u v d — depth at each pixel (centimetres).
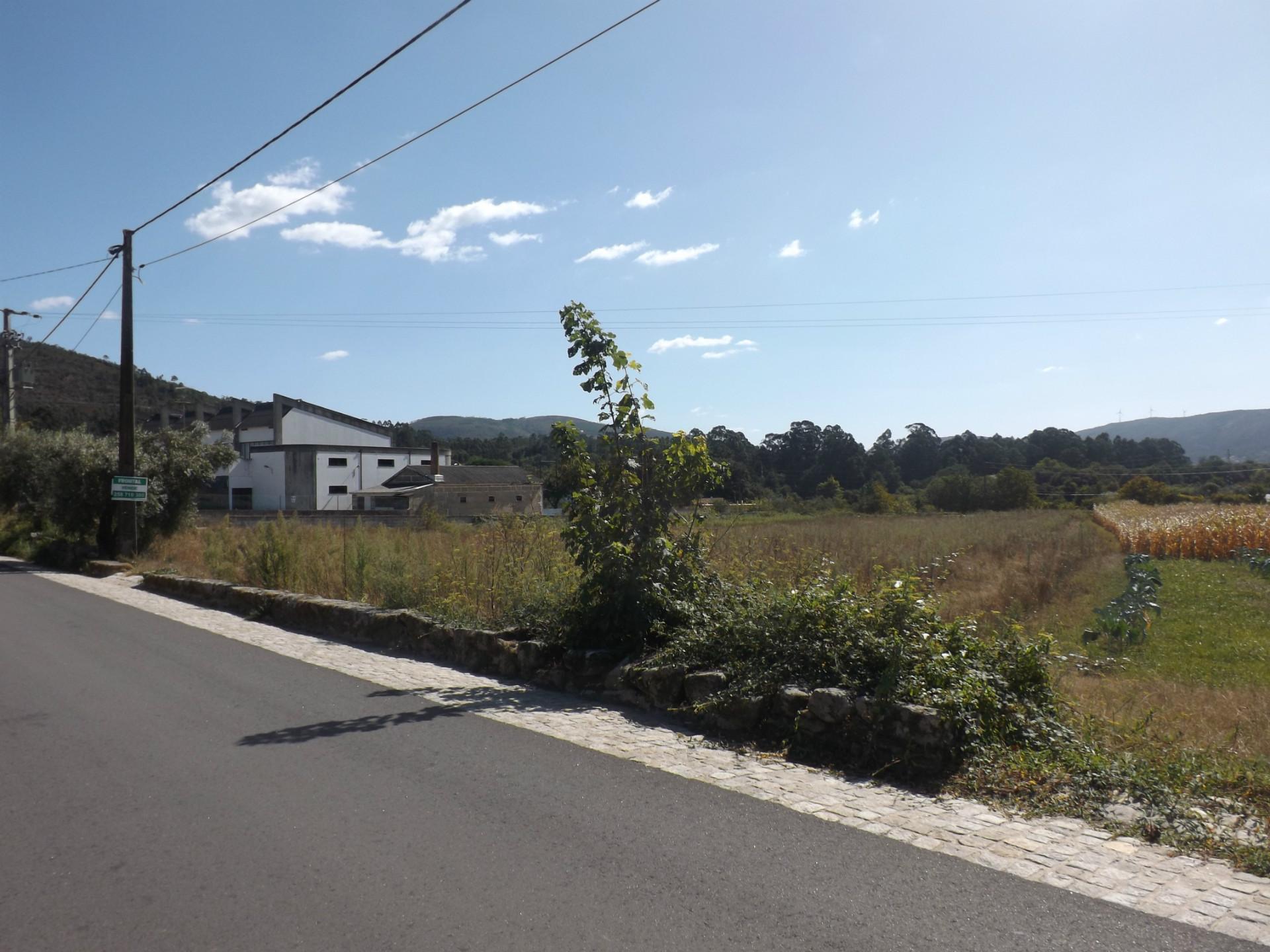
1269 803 499
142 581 1878
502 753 618
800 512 4822
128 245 2291
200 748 632
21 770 583
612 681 787
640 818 491
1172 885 406
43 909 386
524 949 349
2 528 3130
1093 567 2417
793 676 677
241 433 6831
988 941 353
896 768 574
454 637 968
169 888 406
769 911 380
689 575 873
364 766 588
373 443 7206
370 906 386
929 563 1817
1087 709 696
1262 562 2369
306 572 1556
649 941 354
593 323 910
